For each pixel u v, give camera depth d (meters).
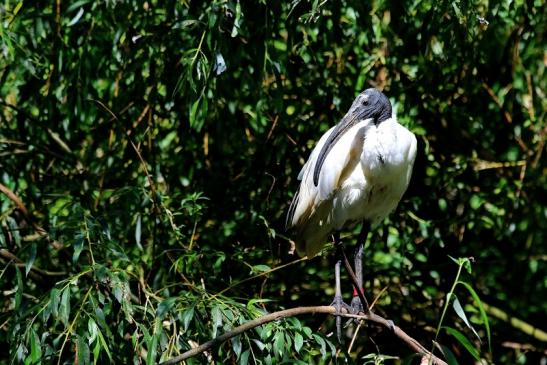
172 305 7.95
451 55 10.52
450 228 11.61
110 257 9.64
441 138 11.73
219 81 10.12
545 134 11.68
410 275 11.49
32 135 11.12
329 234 9.77
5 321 8.88
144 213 10.36
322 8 9.25
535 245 12.05
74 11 10.16
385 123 9.16
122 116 10.77
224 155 11.23
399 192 9.43
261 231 11.02
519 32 11.22
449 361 6.95
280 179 11.18
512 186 11.83
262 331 7.72
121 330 8.29
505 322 12.30
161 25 10.23
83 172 11.15
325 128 11.05
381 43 10.84
